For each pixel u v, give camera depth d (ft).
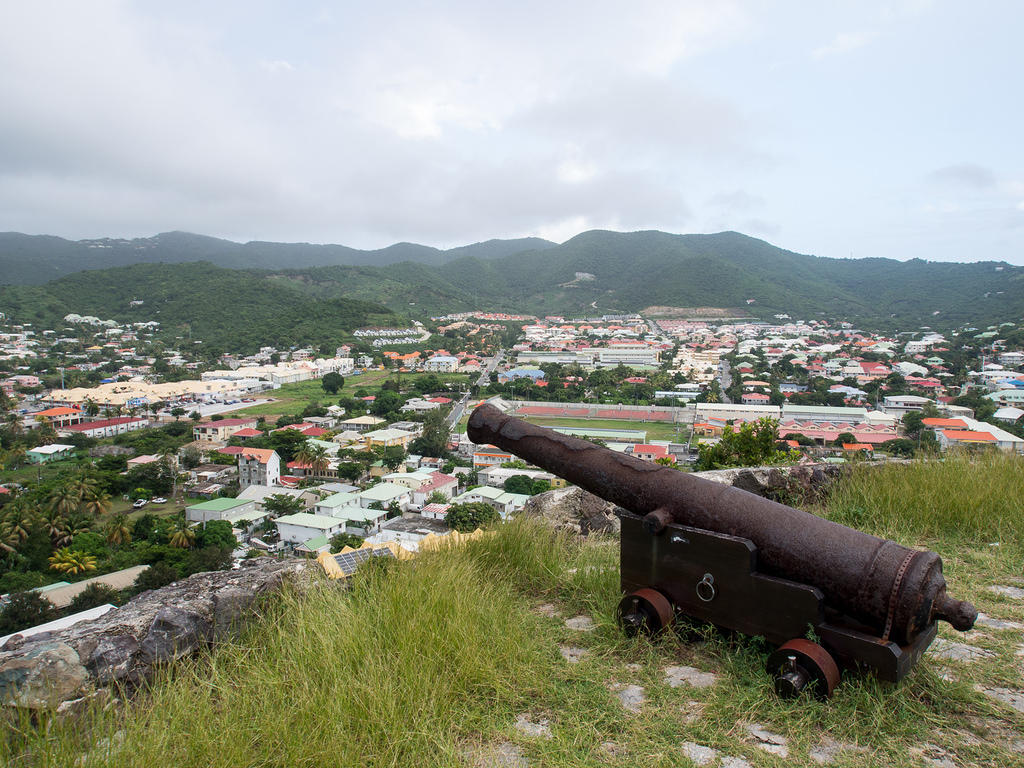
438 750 8.62
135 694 9.84
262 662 10.46
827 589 9.78
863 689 9.21
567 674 10.46
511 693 9.84
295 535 138.62
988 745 8.32
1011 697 9.46
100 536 131.03
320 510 151.33
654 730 8.83
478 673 10.18
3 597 102.32
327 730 8.64
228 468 199.72
